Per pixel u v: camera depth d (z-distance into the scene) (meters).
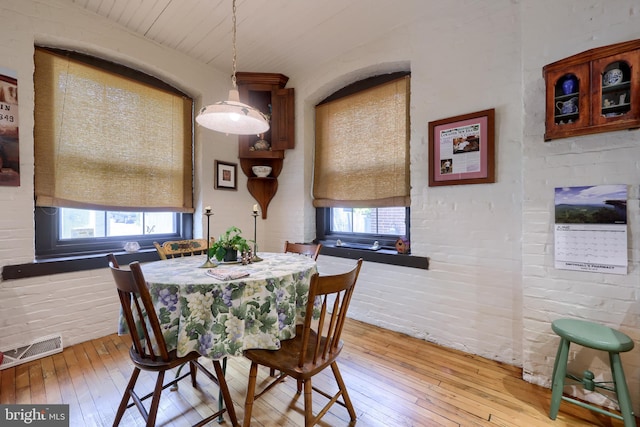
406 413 1.41
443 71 2.09
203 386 1.63
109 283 2.23
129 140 2.40
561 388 1.36
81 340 2.09
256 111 1.61
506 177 1.85
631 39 1.38
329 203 2.92
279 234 3.23
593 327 1.38
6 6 1.78
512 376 1.72
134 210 2.43
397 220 2.61
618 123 1.34
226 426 1.33
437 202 2.14
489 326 1.93
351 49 2.59
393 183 2.45
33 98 1.89
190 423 1.34
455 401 1.50
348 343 2.15
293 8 2.07
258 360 1.23
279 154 3.10
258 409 1.43
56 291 1.98
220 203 2.97
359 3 2.03
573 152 1.52
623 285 1.41
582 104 1.42
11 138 1.80
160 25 2.25
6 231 1.79
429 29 2.15
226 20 2.20
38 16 1.89
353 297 2.64
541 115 1.62
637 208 1.38
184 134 2.78
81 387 1.58
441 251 2.13
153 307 1.12
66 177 2.07
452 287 2.08
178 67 2.62
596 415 1.40
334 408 1.45
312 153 3.11
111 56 2.27
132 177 2.42
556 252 1.58
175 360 1.18
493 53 1.88
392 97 2.46
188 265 1.58
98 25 2.14
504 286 1.87
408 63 2.36
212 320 1.22
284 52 2.64
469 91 1.98
